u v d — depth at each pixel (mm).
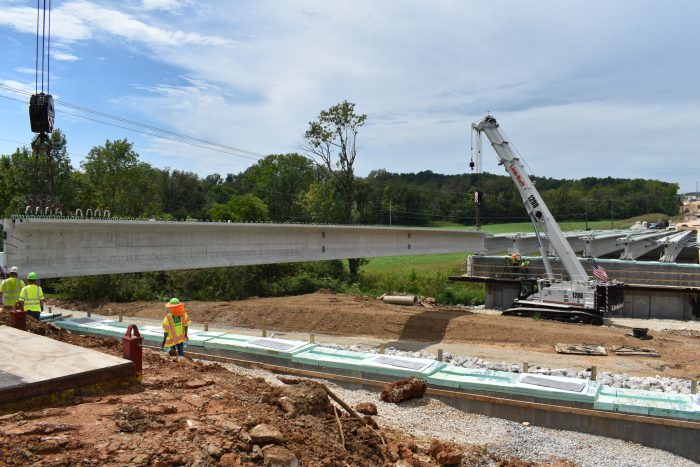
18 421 7078
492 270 43750
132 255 22969
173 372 10664
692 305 37938
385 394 14766
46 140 16031
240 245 28469
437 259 80750
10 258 18578
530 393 14109
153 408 7992
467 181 149875
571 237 50281
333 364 16641
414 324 28469
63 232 20281
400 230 39250
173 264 24703
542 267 41875
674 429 12758
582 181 188750
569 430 13648
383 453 8977
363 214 81125
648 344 24812
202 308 33000
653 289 37062
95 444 6633
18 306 12945
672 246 43531
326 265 54344
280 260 30984
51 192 19594
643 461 12055
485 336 26781
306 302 33719
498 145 32500
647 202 153875
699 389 17047
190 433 7191
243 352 18375
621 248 54969
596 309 30641
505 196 123938
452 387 14992
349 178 57844
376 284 52906
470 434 12875
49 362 8961
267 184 77750
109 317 31328
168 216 55844
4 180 48156
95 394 8570
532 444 12438
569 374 18750
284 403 9094
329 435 8633
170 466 6391
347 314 29969
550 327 27656
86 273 21031
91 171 62344
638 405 13125
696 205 169500
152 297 38625
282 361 17625
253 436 7316
